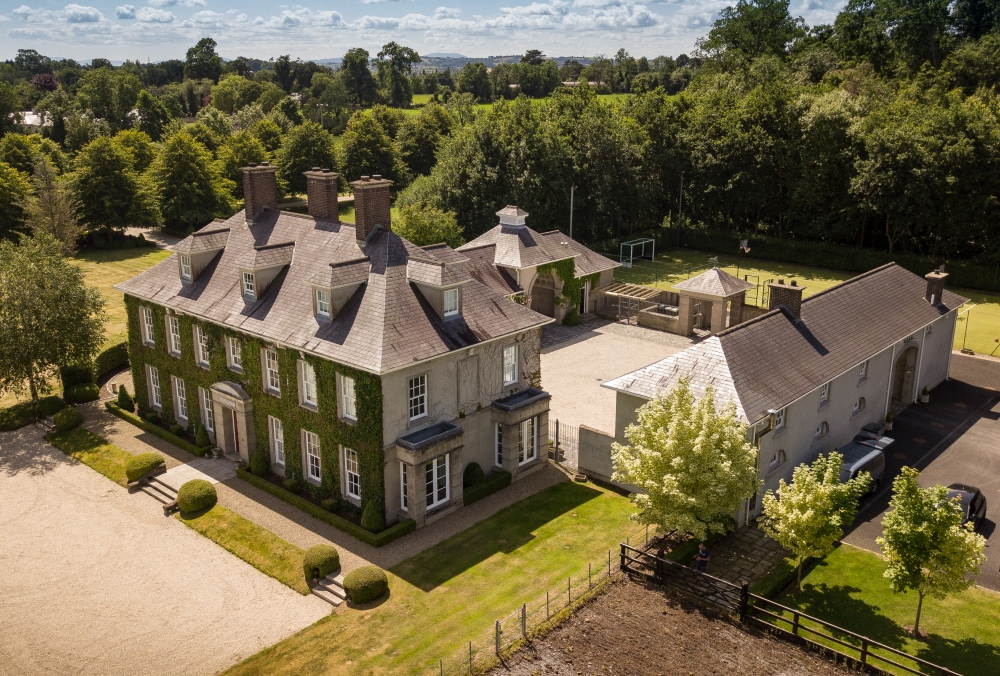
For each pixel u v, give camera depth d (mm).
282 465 35062
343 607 25828
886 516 23875
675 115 89812
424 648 23438
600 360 52438
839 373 34219
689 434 26109
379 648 23531
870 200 74062
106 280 73188
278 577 27625
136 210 88438
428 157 122000
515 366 35812
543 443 36188
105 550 29562
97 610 25922
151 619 25406
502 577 27266
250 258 34844
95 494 34094
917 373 44156
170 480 34625
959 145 67875
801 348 34250
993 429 40969
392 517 30812
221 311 35750
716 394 30078
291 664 22938
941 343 46688
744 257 86750
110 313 62625
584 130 81250
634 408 32812
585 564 28078
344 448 31500
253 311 34688
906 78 101688
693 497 25344
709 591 26062
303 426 32688
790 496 25234
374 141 112375
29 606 26172
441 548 29281
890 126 73500
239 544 29672
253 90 178125
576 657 22891
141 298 40000
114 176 87062
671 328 59156
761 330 33625
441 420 32062
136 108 140750
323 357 30375
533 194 76562
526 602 25656
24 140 98625
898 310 41688
